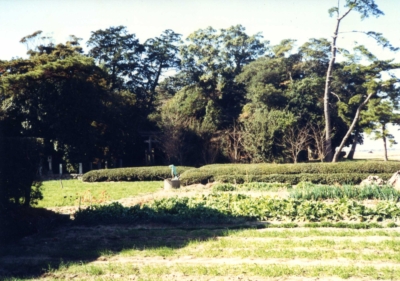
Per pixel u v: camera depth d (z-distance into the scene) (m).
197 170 24.02
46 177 31.66
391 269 6.48
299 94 37.72
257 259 7.32
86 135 33.81
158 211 11.42
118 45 47.72
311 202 11.66
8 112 30.06
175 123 37.69
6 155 9.81
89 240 9.12
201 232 9.52
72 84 32.31
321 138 32.97
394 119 32.34
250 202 12.10
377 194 13.71
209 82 44.41
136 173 27.64
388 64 31.19
